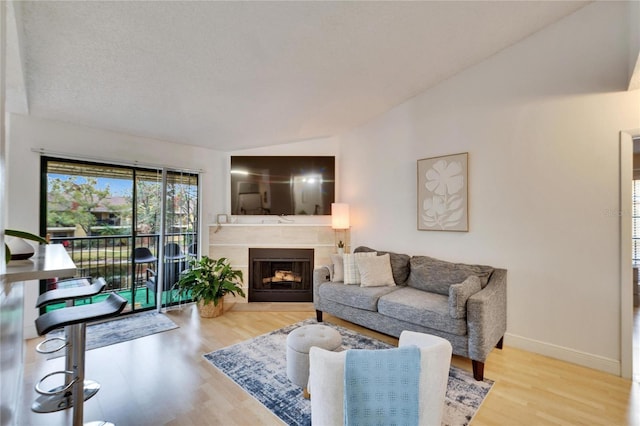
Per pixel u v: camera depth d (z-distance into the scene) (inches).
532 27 110.5
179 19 76.6
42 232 126.5
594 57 101.7
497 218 122.9
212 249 176.9
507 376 95.7
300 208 184.7
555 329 108.7
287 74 111.7
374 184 169.6
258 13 79.0
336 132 185.3
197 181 176.6
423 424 54.0
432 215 142.3
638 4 87.0
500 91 122.3
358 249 164.7
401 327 112.8
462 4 92.9
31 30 73.9
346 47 102.5
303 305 169.2
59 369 97.6
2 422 53.6
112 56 87.9
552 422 74.7
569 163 106.7
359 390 51.6
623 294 96.6
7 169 117.0
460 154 132.8
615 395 85.8
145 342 118.1
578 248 104.8
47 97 107.3
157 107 122.8
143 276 159.6
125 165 149.4
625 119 96.9
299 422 73.7
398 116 158.1
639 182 185.5
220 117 139.5
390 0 85.2
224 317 148.3
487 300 96.7
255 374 94.8
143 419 74.3
